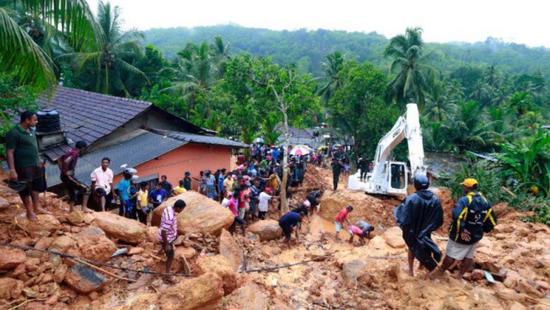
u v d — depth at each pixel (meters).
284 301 6.05
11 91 9.67
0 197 6.56
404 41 35.28
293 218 10.30
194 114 31.80
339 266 7.67
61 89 23.72
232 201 10.60
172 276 6.06
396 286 6.20
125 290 5.66
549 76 93.94
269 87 17.38
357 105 29.44
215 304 5.07
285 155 16.03
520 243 7.79
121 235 6.77
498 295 5.56
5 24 5.60
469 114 32.41
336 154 27.58
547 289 5.95
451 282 5.84
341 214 11.99
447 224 11.73
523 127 35.47
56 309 4.97
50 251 5.59
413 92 35.19
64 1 6.11
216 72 39.34
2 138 10.04
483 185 10.94
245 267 7.74
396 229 8.98
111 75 33.72
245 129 23.70
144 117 17.34
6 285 4.91
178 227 7.78
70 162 7.02
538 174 11.15
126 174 10.37
